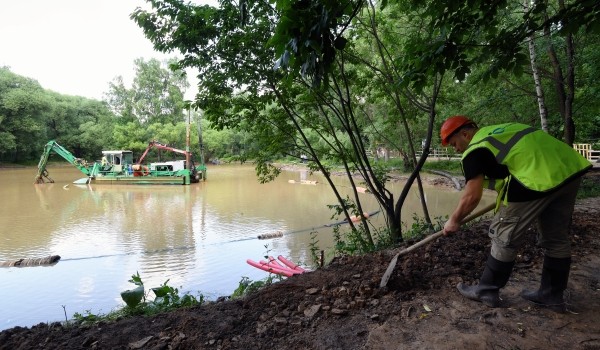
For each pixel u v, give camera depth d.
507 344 2.62
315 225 14.40
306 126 7.99
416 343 2.70
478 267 3.97
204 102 6.81
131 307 4.10
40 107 58.38
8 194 25.50
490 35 4.36
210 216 16.97
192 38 5.94
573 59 9.97
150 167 32.91
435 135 24.86
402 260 4.25
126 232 14.19
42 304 7.82
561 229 2.92
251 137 8.24
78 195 24.89
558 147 2.69
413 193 20.44
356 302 3.29
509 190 2.76
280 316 3.22
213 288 8.21
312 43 2.43
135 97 62.28
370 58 9.74
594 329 2.75
